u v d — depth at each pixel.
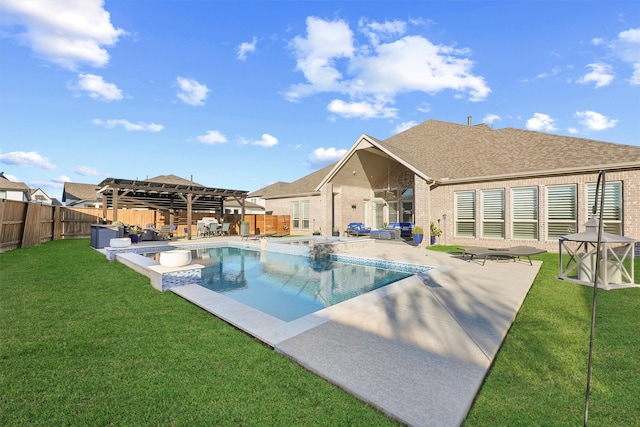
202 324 4.94
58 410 2.80
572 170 12.70
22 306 5.77
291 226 26.38
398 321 4.94
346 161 19.67
